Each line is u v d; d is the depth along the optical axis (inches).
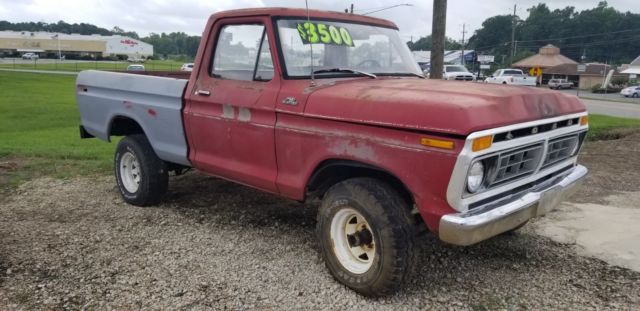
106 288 153.5
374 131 136.8
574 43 4163.4
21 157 343.9
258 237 193.8
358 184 144.2
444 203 127.5
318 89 155.3
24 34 4606.3
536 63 2977.4
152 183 222.7
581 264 171.5
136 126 239.3
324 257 156.8
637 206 233.8
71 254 177.5
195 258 174.7
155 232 198.8
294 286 154.9
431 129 124.6
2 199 244.8
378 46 191.9
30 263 169.9
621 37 4035.4
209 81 185.2
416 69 201.3
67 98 997.8
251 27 173.2
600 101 1408.7
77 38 4633.4
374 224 139.2
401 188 148.1
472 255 177.9
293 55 166.1
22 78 1649.9
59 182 276.2
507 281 159.3
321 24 177.3
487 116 124.5
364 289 145.9
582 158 345.4
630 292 152.1
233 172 179.9
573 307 143.9
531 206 141.4
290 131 156.8
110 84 227.8
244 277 160.7
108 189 261.0
